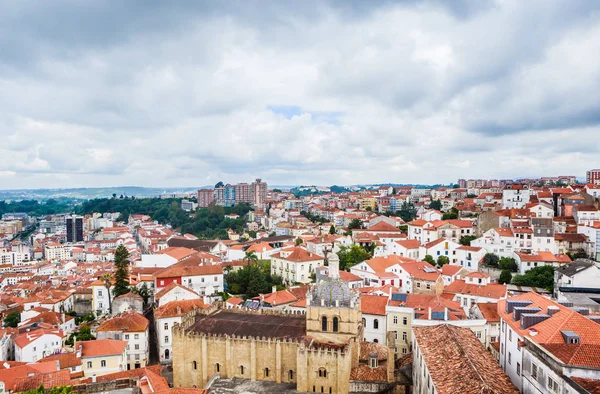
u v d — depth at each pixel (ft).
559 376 174.70
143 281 618.44
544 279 522.88
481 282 475.31
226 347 306.55
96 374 374.02
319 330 304.71
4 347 439.22
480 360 221.66
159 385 279.69
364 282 547.08
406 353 370.94
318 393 284.82
